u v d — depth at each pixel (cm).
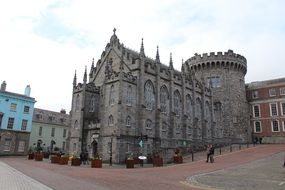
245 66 8225
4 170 2572
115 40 5753
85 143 5153
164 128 5581
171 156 4934
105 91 5009
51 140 8338
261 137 8012
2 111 6406
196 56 8112
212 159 3547
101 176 2280
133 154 4666
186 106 6431
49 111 8694
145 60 5584
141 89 5050
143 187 1688
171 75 5969
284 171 2503
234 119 7519
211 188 1689
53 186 1630
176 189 1625
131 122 4803
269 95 8162
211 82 7781
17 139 6612
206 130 6975
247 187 1719
